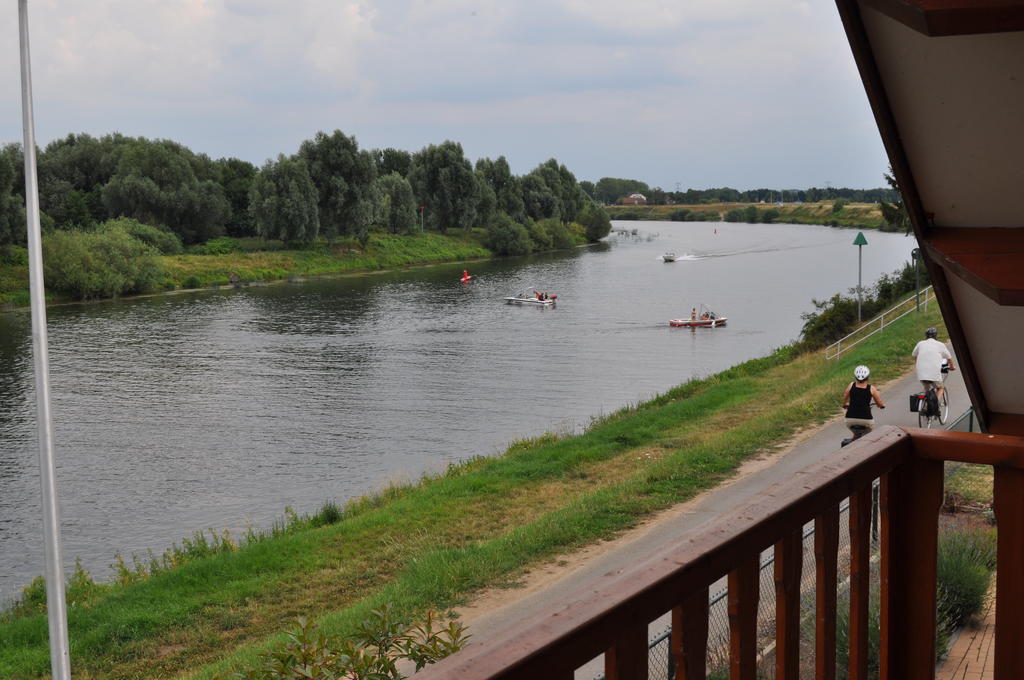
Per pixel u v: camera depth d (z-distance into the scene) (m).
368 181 108.50
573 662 1.25
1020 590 2.30
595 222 151.12
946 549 7.65
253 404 40.41
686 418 25.31
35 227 13.32
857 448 2.15
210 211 104.38
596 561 14.05
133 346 54.62
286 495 28.45
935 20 1.52
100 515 27.25
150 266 80.62
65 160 109.44
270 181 101.94
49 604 12.72
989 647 6.63
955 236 2.03
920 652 2.40
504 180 136.12
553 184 149.12
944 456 2.30
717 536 1.58
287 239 105.44
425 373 46.25
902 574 2.41
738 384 30.58
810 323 42.44
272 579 15.05
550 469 20.47
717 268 102.12
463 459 31.19
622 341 55.12
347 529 17.23
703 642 1.54
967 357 2.40
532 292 80.81
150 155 103.56
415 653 6.25
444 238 122.56
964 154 1.90
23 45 13.29
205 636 13.07
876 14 1.71
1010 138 1.83
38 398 13.21
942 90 1.80
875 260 109.00
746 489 17.33
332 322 64.12
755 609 1.69
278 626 13.20
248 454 33.03
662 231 194.50
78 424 37.47
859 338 37.81
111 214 100.62
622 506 16.59
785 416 22.80
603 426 25.94
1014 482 2.27
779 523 1.74
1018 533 2.30
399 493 22.48
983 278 1.92
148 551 24.25
